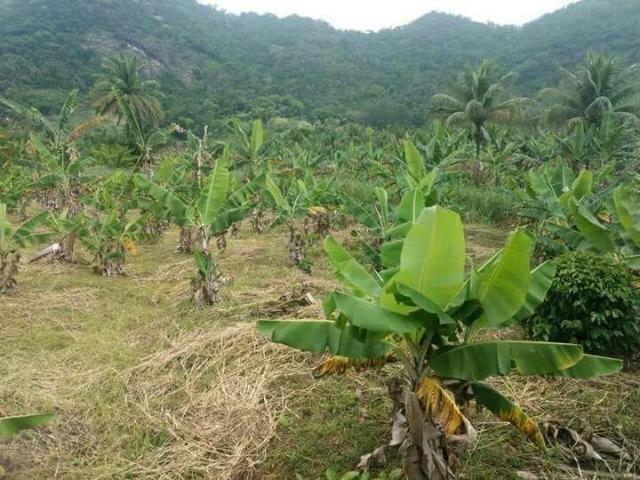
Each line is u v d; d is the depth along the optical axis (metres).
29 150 24.12
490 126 35.16
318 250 12.76
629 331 5.95
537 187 9.36
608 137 21.56
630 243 7.14
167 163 12.76
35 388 5.85
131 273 10.95
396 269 4.27
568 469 4.31
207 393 5.68
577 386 5.55
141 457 4.75
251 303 8.31
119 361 6.53
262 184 9.71
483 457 4.49
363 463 4.38
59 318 8.08
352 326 3.75
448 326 3.75
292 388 5.77
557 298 6.12
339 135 43.84
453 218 3.42
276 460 4.66
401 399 4.03
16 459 4.71
